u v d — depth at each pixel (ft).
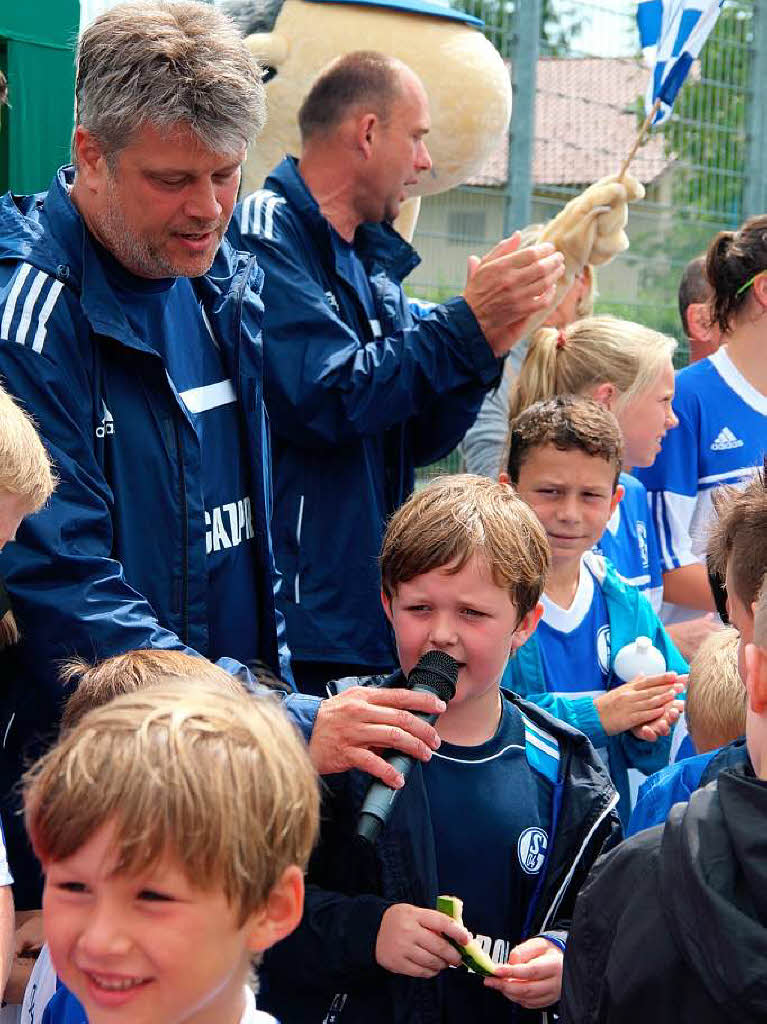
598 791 7.12
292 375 9.96
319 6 14.61
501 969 6.38
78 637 7.33
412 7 14.70
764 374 12.32
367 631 10.45
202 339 8.46
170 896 3.93
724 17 21.42
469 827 6.93
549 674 9.24
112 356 7.86
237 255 8.89
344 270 10.83
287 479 10.28
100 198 7.64
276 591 8.87
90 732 4.08
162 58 7.25
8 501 6.38
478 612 6.91
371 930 6.49
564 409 9.42
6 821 7.62
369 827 6.30
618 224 12.07
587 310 13.97
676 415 12.34
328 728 6.64
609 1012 4.81
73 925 3.98
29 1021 6.07
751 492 6.25
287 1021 6.95
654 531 11.94
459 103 14.65
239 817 4.00
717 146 21.56
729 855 4.55
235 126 7.43
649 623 9.78
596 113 20.06
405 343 10.05
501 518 7.02
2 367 7.53
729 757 6.55
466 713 7.09
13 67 11.82
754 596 5.93
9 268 7.70
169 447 8.01
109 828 3.89
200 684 4.43
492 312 10.07
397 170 11.25
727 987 4.33
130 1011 3.98
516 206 19.19
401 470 10.91
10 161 11.93
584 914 5.08
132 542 7.93
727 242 12.52
